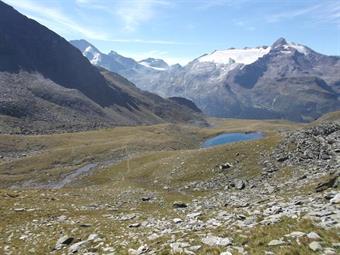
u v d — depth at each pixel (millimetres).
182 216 34219
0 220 40469
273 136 83625
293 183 50406
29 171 121750
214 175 71750
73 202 52750
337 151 63906
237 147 82625
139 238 26234
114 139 188125
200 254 19156
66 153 143125
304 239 18391
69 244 29625
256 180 63031
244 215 26938
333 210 23109
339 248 17328
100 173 106625
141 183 80875
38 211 44594
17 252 29500
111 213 44594
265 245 18875
